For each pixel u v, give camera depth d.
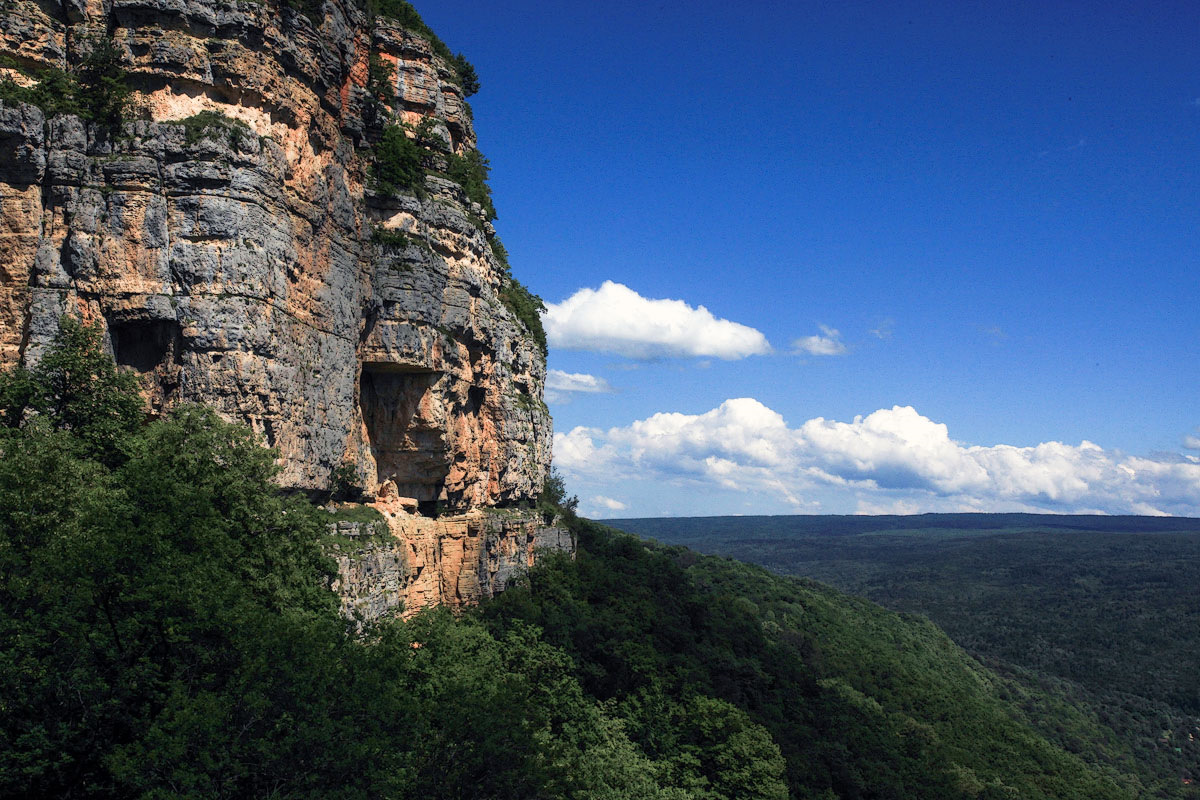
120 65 45.12
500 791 35.94
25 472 32.09
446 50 80.75
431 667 45.81
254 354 44.81
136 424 41.16
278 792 29.72
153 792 26.27
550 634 72.50
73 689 29.36
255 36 47.06
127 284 43.31
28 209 43.47
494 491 81.31
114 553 29.62
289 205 48.88
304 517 42.06
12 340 42.94
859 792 77.50
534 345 96.94
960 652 182.25
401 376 66.19
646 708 68.88
